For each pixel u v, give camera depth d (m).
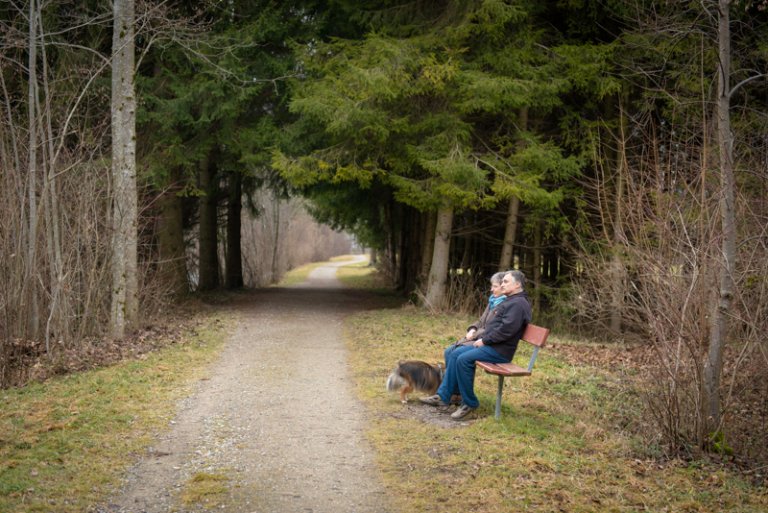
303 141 15.46
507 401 7.43
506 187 12.41
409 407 7.17
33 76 10.20
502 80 12.34
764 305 6.26
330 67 14.32
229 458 5.57
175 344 10.88
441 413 6.94
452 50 13.00
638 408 7.45
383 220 26.58
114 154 11.15
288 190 21.69
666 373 6.15
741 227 6.79
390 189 20.25
